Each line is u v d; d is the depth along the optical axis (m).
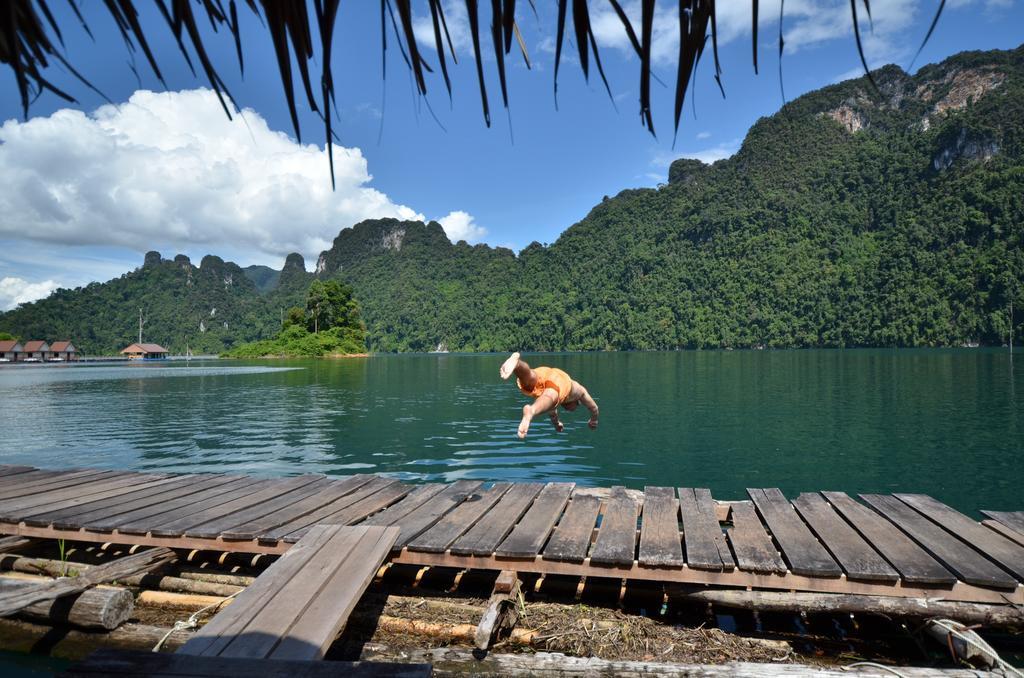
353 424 18.95
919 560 5.23
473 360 91.38
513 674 4.52
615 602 5.79
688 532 6.05
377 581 6.27
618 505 7.09
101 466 12.53
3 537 6.84
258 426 18.53
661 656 4.81
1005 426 17.27
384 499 7.40
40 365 92.38
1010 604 4.75
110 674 3.20
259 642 3.89
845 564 5.14
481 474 11.73
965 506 9.55
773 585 5.12
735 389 30.92
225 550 6.02
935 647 5.00
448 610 5.57
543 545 5.80
